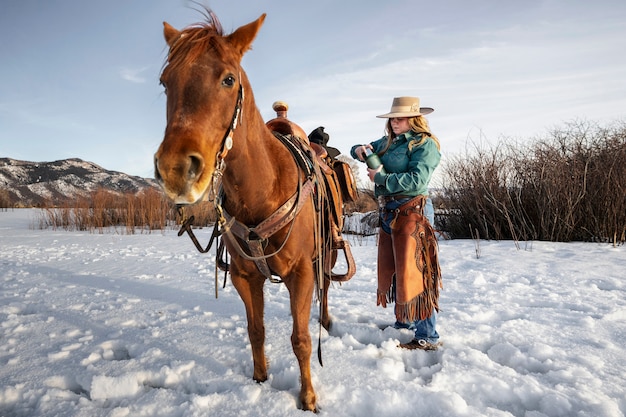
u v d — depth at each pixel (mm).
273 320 3748
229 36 1804
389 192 3107
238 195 2084
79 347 3146
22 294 4785
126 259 7266
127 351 3160
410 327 3432
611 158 7656
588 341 3080
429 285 3004
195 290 4953
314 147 3328
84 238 10719
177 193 1441
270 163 2156
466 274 5352
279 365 2832
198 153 1473
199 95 1542
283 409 2248
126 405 2350
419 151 3021
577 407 2201
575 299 4117
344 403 2316
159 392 2457
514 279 5031
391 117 3074
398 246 3008
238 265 2387
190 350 3086
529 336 3193
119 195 15445
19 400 2414
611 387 2396
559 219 7824
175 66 1581
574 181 7816
